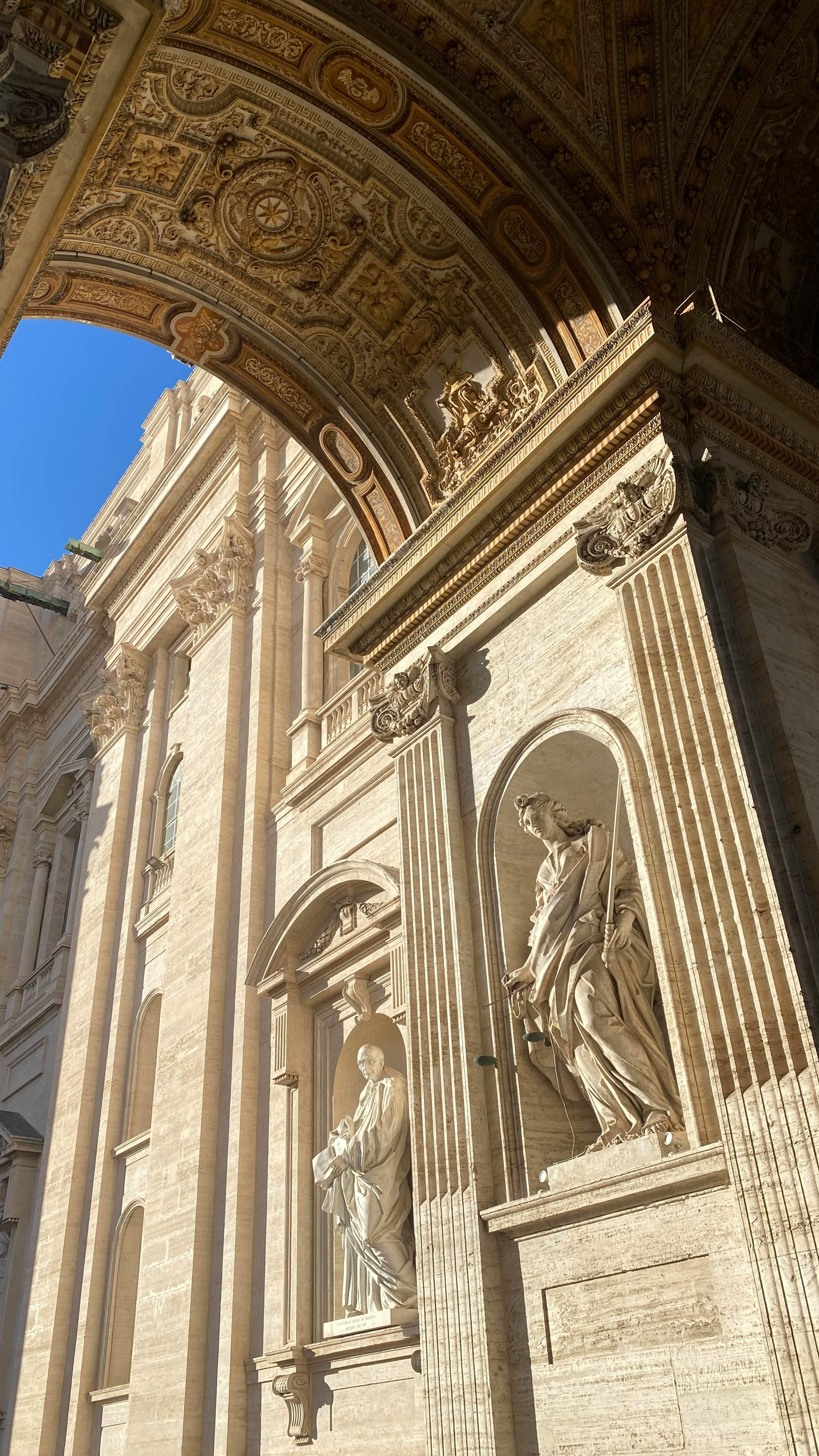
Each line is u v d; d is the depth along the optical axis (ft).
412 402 37.09
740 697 24.59
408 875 32.55
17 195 24.17
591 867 28.30
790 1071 20.68
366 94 30.71
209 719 61.21
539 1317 24.79
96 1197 60.34
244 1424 41.81
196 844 58.34
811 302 35.19
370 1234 36.14
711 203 33.01
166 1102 52.75
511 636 32.35
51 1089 72.43
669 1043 26.35
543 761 30.53
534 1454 23.94
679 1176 22.18
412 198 33.09
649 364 28.50
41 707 101.81
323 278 35.70
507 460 31.71
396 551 35.68
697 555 26.32
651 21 30.89
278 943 46.44
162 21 23.71
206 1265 46.37
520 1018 28.50
